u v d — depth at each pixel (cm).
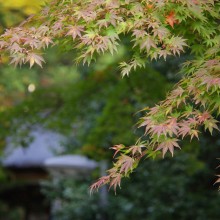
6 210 1703
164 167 1231
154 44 373
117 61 879
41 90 974
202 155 1153
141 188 1284
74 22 379
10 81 1242
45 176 1548
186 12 386
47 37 376
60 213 1417
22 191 1664
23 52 375
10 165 1504
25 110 973
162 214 1244
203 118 368
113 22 371
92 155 971
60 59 1405
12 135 988
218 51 390
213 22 407
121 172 386
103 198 1315
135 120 932
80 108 980
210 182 1232
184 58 887
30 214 1716
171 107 371
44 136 1504
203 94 368
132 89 888
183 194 1245
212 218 1220
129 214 1297
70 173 1156
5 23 813
